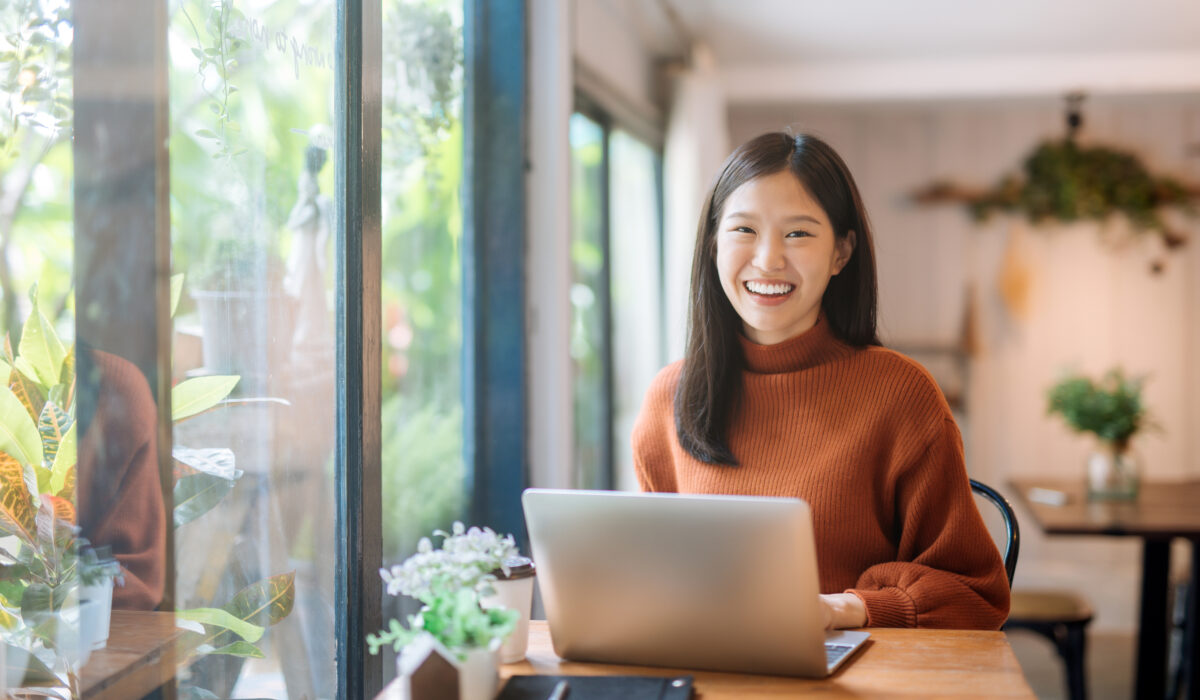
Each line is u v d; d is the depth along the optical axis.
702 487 1.50
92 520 1.09
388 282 2.04
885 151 5.45
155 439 1.17
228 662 1.33
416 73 2.19
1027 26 4.37
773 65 5.02
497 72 2.66
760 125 5.52
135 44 1.13
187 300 1.23
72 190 1.05
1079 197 5.18
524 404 2.69
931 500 1.41
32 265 1.00
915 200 5.41
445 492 2.41
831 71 5.02
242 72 1.34
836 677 1.08
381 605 1.75
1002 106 5.24
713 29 4.38
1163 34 4.46
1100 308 5.26
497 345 2.68
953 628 1.30
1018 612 3.01
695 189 4.33
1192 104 5.14
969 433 5.38
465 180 2.53
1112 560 5.13
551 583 1.13
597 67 3.56
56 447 1.04
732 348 1.50
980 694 1.02
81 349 1.07
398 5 2.07
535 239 2.73
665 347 4.59
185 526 1.23
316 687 1.57
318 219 1.57
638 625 1.11
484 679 1.00
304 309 1.52
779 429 1.48
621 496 1.06
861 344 1.50
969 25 4.36
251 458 1.38
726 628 1.07
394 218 2.07
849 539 1.43
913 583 1.32
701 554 1.05
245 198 1.36
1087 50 4.71
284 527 1.47
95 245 1.08
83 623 1.08
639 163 4.38
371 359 1.71
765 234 1.40
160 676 1.19
